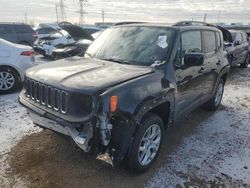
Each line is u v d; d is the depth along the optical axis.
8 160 3.72
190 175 3.59
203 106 6.01
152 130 3.57
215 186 3.40
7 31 13.88
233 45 11.07
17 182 3.29
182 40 4.19
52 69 3.62
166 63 3.81
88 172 3.53
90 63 3.89
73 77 3.27
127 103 3.05
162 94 3.52
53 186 3.24
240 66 12.81
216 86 5.70
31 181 3.31
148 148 3.56
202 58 3.88
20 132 4.54
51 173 3.48
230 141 4.61
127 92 3.09
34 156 3.83
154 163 3.80
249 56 13.12
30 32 14.72
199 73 4.66
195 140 4.58
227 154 4.17
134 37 4.31
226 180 3.53
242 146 4.45
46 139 4.31
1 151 3.93
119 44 4.31
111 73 3.41
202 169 3.73
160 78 3.59
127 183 3.36
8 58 6.76
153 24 4.46
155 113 3.76
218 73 5.60
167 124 3.95
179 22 4.51
